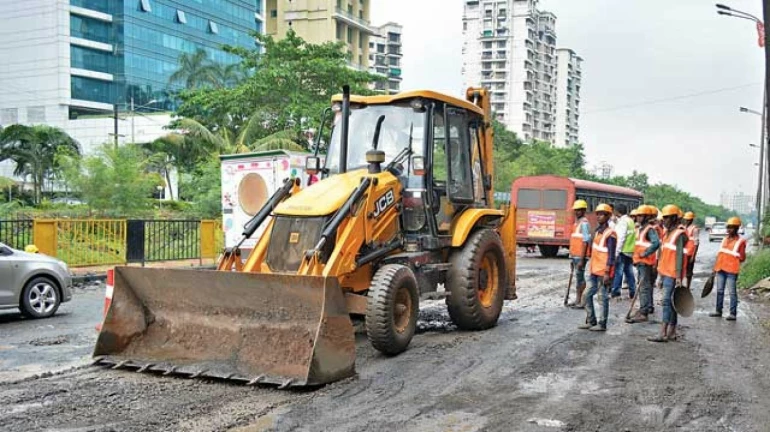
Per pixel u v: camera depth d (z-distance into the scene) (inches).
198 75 1968.5
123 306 338.0
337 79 1305.4
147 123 2620.6
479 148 463.8
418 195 390.6
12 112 3147.1
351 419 253.1
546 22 5378.9
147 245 792.9
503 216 469.4
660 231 653.3
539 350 376.2
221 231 895.7
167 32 3358.8
